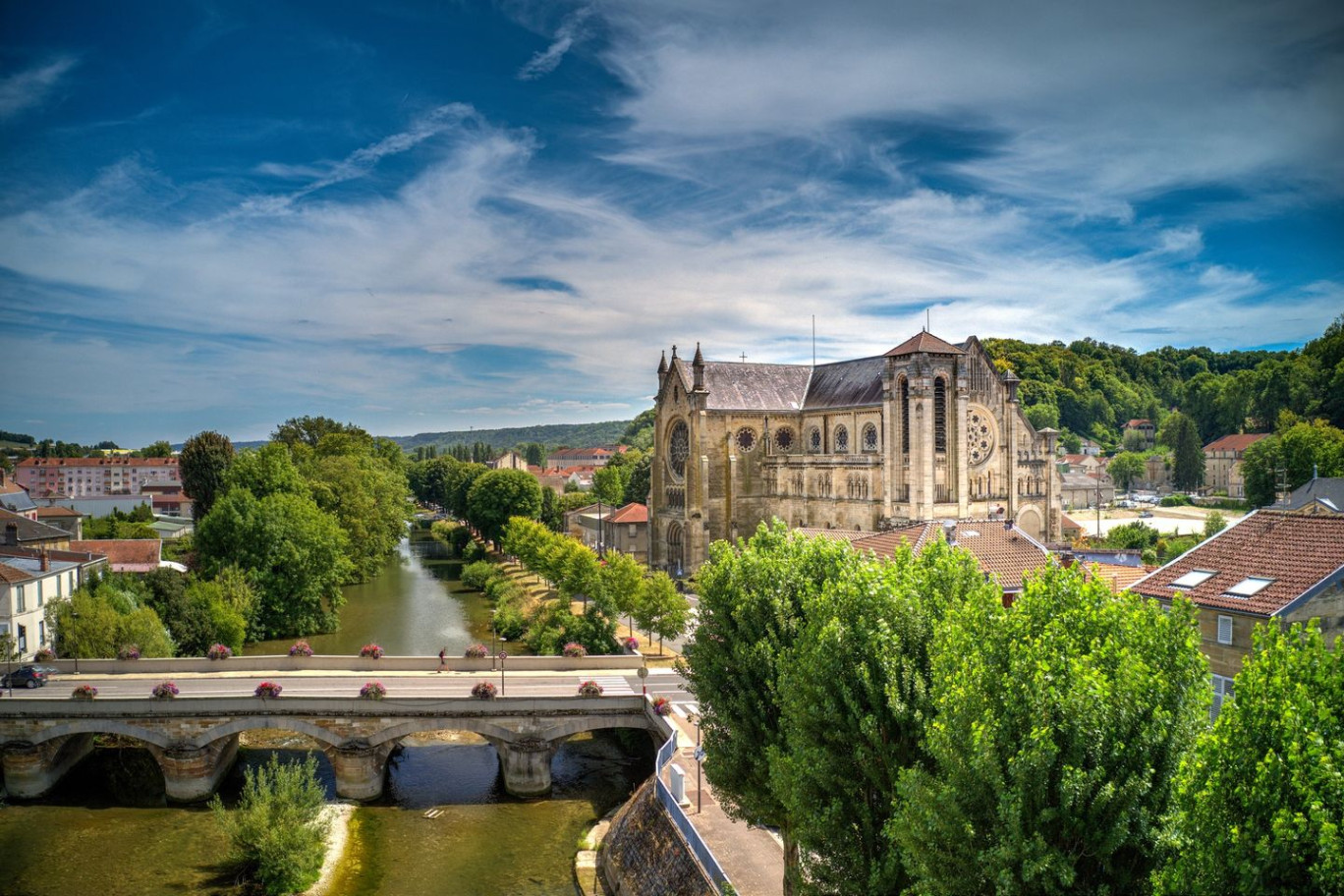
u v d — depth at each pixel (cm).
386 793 6456
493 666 7931
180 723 6369
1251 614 4125
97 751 7162
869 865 3216
